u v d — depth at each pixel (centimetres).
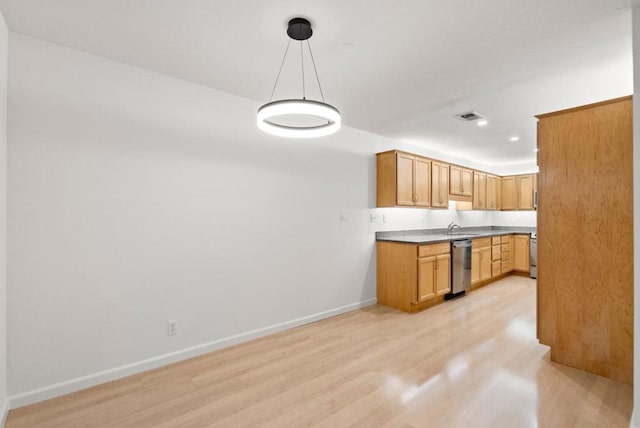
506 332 319
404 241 395
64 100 213
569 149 244
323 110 173
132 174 238
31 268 202
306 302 349
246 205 301
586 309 238
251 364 255
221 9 175
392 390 216
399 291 401
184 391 216
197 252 271
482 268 508
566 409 193
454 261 439
